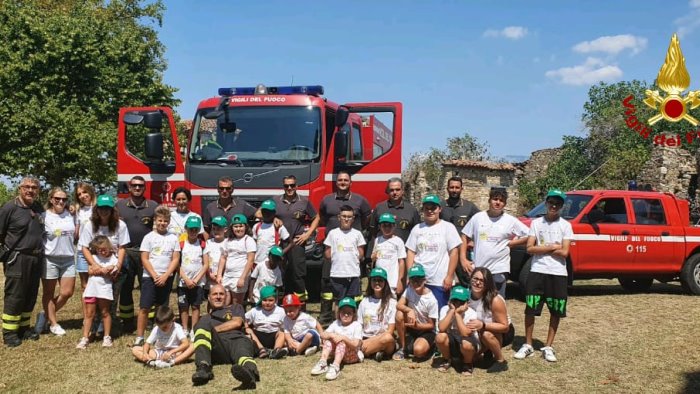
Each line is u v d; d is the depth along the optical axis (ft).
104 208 26.21
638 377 21.27
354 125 37.88
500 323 22.16
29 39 82.53
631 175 78.69
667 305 32.91
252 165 32.24
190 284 26.32
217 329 23.02
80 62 84.38
